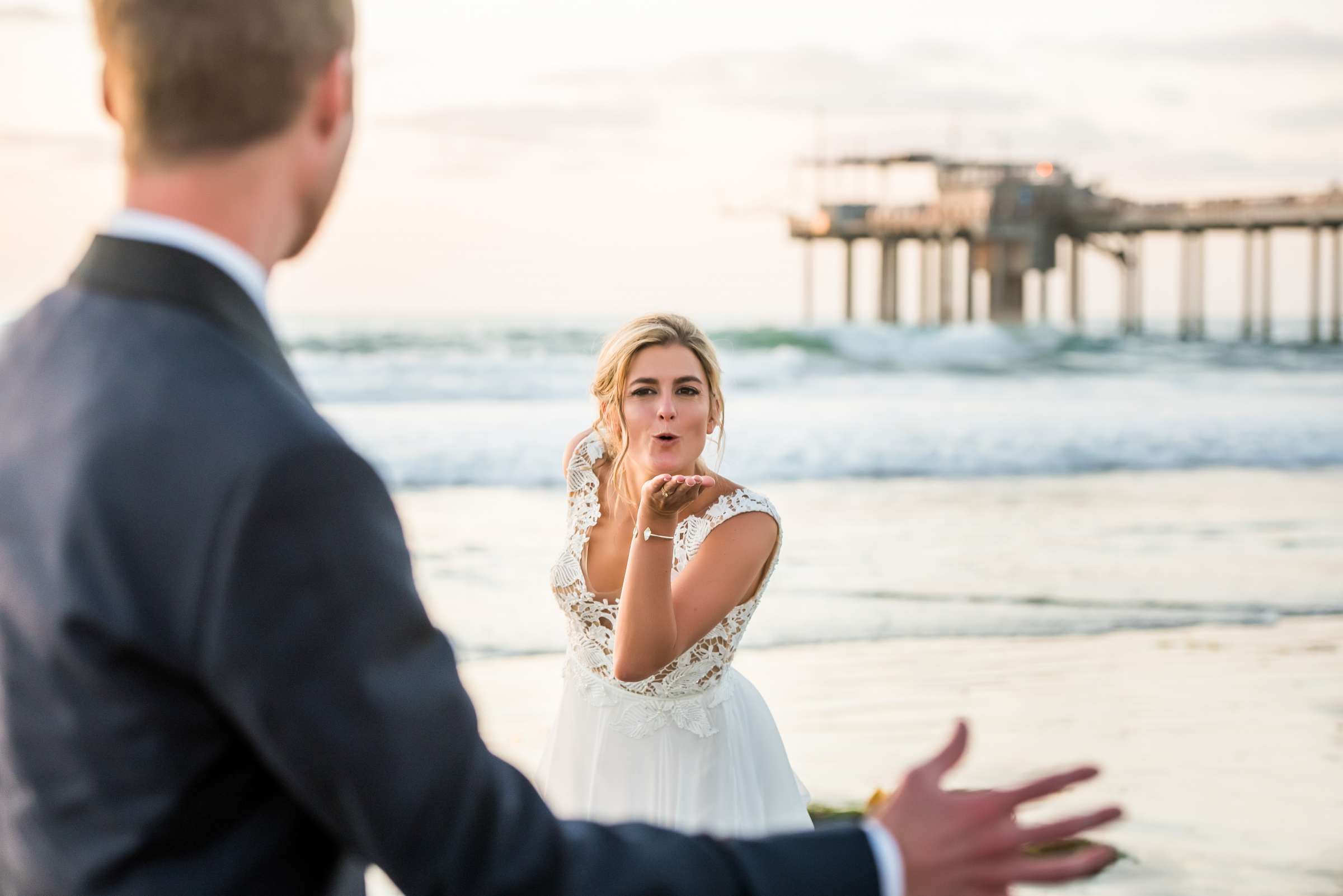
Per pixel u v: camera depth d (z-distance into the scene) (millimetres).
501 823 965
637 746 3033
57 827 907
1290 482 14742
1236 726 5727
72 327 989
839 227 49125
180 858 904
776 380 26375
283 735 881
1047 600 8359
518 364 23891
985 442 17719
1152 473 15578
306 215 1073
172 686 896
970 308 46875
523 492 13383
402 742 909
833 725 5660
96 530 893
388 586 935
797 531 11008
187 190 1001
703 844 1053
